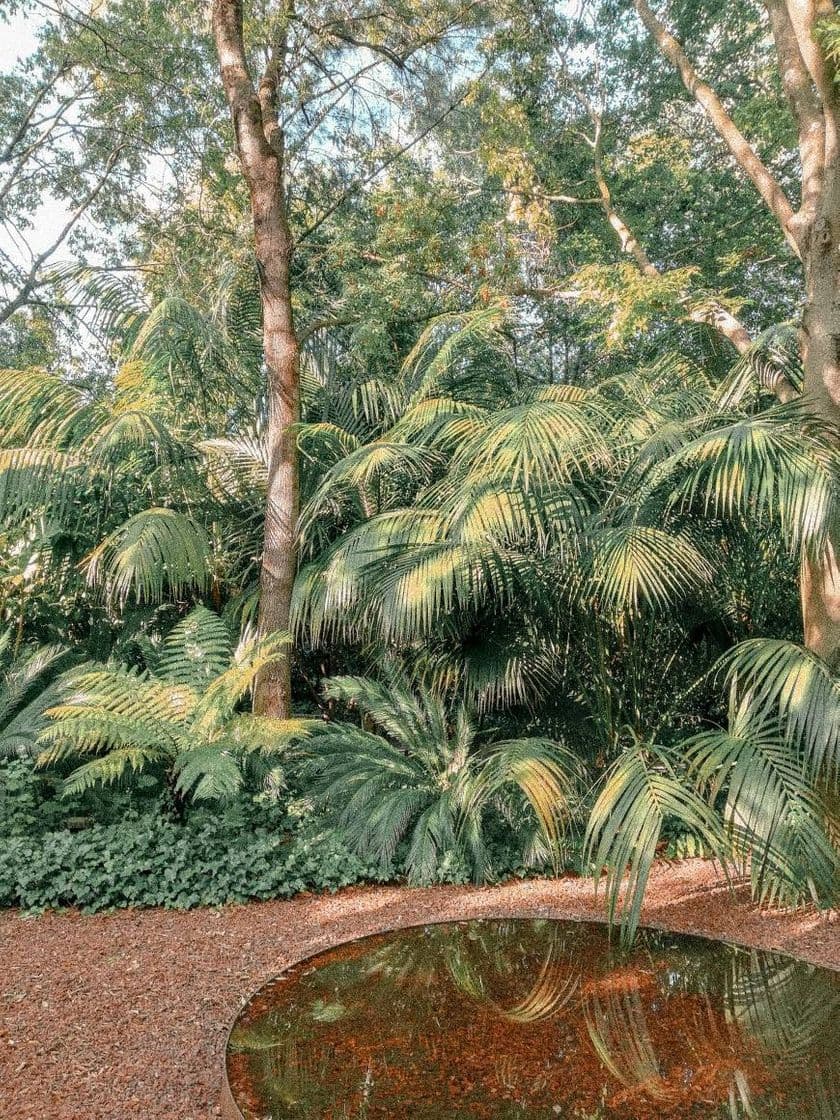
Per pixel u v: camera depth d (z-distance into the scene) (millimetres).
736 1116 2047
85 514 6773
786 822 3807
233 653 5984
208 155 10445
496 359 9430
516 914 3547
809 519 4031
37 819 5023
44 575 6953
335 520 6684
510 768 4578
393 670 5891
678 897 4609
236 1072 2293
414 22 8719
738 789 3885
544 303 10930
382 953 3129
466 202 10961
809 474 4105
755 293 10438
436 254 9234
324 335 7961
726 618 5645
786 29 5438
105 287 7379
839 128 5020
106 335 7695
